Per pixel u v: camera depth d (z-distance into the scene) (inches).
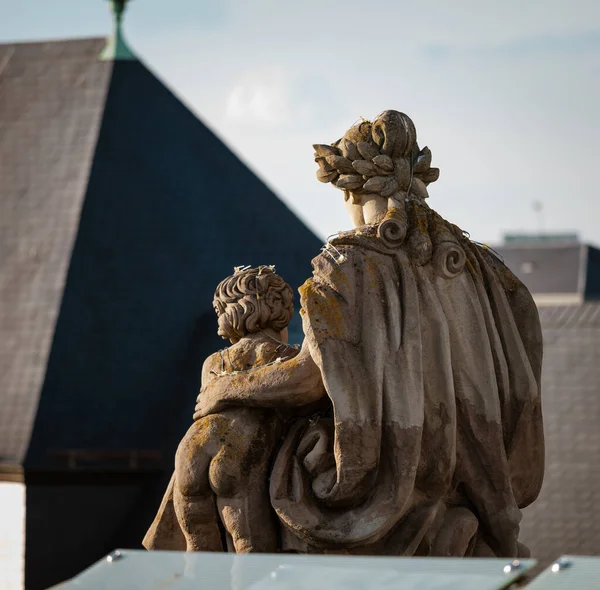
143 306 1988.2
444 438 422.3
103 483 1831.9
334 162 438.0
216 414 429.7
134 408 1905.8
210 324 1995.6
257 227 2091.5
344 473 412.2
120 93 2161.7
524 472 439.8
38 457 1825.8
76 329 1948.8
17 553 1795.0
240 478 422.6
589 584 296.7
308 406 429.7
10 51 2236.7
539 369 443.5
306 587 305.9
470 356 428.8
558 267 2456.9
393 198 433.1
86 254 2014.0
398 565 312.5
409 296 420.8
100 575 315.0
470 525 425.7
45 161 2119.8
